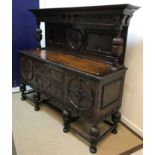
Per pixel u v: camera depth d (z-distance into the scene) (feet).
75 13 6.04
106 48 6.03
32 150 5.49
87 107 5.37
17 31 8.70
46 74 6.69
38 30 8.02
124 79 6.07
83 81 5.25
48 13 7.11
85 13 5.73
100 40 6.14
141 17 5.42
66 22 6.65
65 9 6.19
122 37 5.57
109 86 5.36
